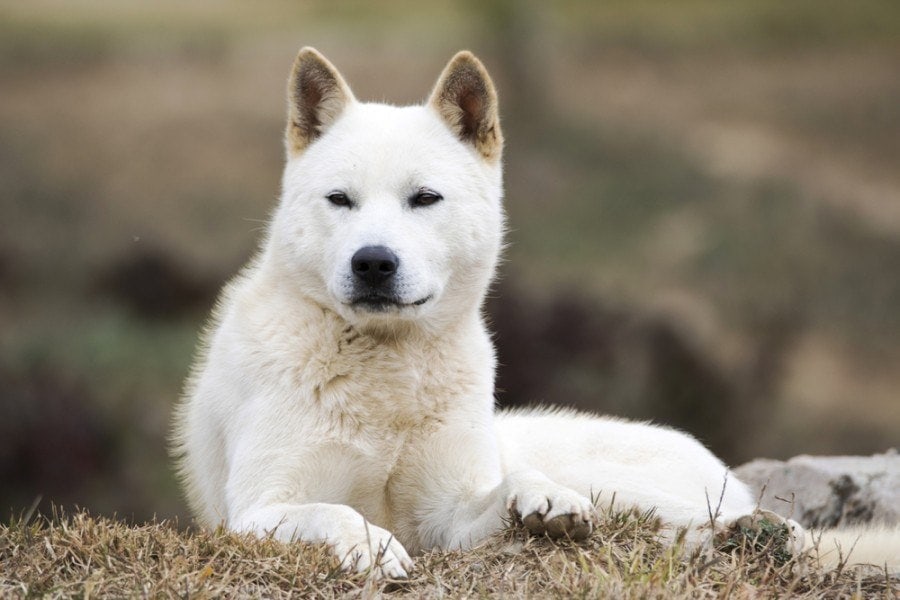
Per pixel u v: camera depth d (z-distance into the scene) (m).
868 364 22.31
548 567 4.87
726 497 6.78
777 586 4.80
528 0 39.56
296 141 6.41
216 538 5.04
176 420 7.01
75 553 4.92
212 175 31.28
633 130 36.09
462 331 6.16
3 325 21.23
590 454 6.78
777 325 22.67
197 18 46.22
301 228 6.09
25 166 31.16
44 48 41.12
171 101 36.69
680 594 4.59
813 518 7.59
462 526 5.73
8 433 15.67
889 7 46.69
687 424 17.41
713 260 26.55
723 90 39.81
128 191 30.20
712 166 32.66
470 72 6.33
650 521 5.47
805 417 19.39
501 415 7.49
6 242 26.00
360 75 38.25
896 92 38.09
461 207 6.14
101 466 15.75
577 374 17.03
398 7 48.50
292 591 4.74
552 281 22.58
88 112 35.69
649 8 49.03
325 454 5.80
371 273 5.73
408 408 5.91
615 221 29.25
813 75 40.59
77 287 23.70
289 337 5.92
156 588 4.61
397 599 4.73
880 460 8.08
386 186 6.04
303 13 47.44
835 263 26.56
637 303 21.47
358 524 5.10
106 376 18.48
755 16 46.50
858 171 32.88
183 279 23.28
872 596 4.86
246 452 5.77
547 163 33.72
